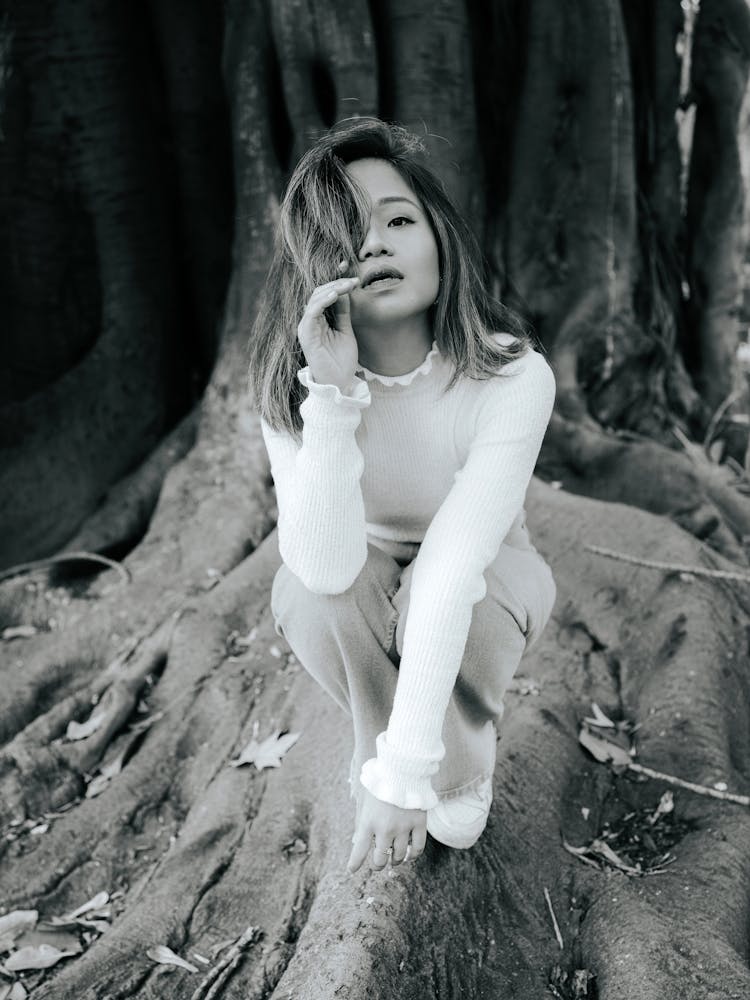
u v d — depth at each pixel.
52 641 3.95
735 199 4.65
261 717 3.27
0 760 3.30
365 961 2.09
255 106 4.25
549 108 4.32
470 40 4.30
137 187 4.84
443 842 2.31
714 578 3.43
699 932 2.32
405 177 2.03
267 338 2.12
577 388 4.29
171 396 4.90
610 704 3.14
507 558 2.20
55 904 2.93
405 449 2.10
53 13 4.70
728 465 4.48
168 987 2.45
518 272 4.40
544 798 2.69
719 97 4.57
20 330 5.00
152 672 3.59
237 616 3.68
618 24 4.26
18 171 4.83
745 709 3.14
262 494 4.14
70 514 4.59
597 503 3.71
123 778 3.23
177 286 4.99
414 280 1.99
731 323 4.74
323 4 4.02
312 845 2.66
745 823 2.68
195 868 2.77
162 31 4.79
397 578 2.21
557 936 2.42
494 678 2.15
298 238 1.99
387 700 2.12
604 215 4.35
